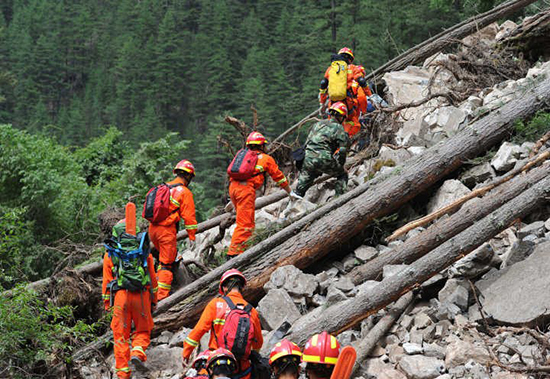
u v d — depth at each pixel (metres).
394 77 19.50
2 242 11.98
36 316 10.48
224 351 6.64
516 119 12.82
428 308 9.63
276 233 12.02
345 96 16.41
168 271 12.16
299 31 189.88
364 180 14.35
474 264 9.82
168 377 10.16
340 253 12.16
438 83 18.62
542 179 10.56
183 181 12.35
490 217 9.84
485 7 31.12
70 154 33.66
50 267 22.05
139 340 10.16
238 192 12.57
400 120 17.97
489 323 8.91
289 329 9.89
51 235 24.67
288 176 18.38
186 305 11.59
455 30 22.06
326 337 6.31
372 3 80.00
